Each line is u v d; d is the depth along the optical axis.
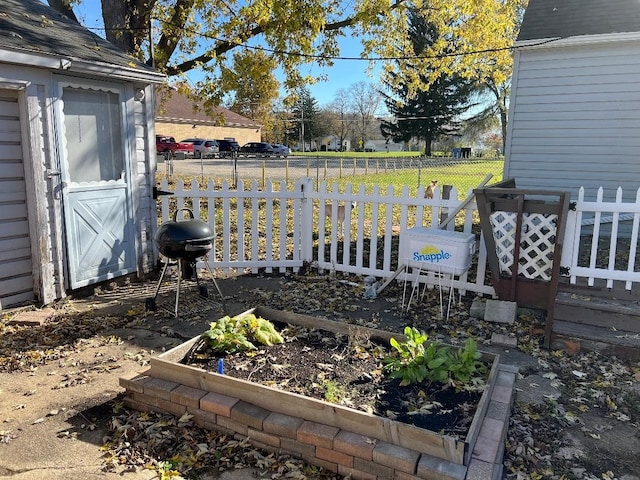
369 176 19.81
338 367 3.04
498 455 2.33
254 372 2.96
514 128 8.50
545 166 8.38
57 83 4.79
